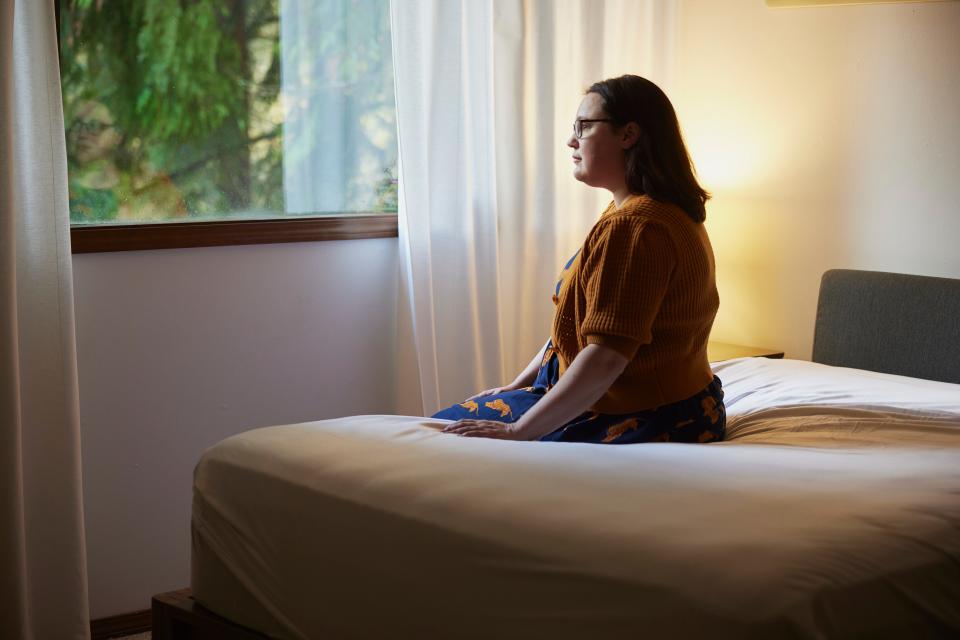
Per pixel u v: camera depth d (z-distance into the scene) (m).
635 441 1.95
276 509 1.74
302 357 2.99
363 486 1.64
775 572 1.24
